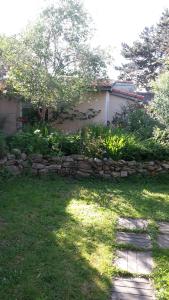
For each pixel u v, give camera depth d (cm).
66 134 1055
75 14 1196
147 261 523
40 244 542
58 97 1188
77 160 959
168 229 648
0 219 631
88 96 1337
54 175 944
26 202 728
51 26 1193
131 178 966
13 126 1298
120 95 1516
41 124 1211
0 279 446
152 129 1234
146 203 773
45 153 960
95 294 432
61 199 762
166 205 769
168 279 474
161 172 985
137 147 991
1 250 516
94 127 1138
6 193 775
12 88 1216
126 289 453
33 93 1190
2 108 1295
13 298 414
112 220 659
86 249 539
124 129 1288
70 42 1216
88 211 699
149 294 445
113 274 482
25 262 488
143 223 664
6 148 925
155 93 1313
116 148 975
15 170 913
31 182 876
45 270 472
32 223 620
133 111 1382
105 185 905
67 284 446
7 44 1166
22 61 1180
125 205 753
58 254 516
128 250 556
